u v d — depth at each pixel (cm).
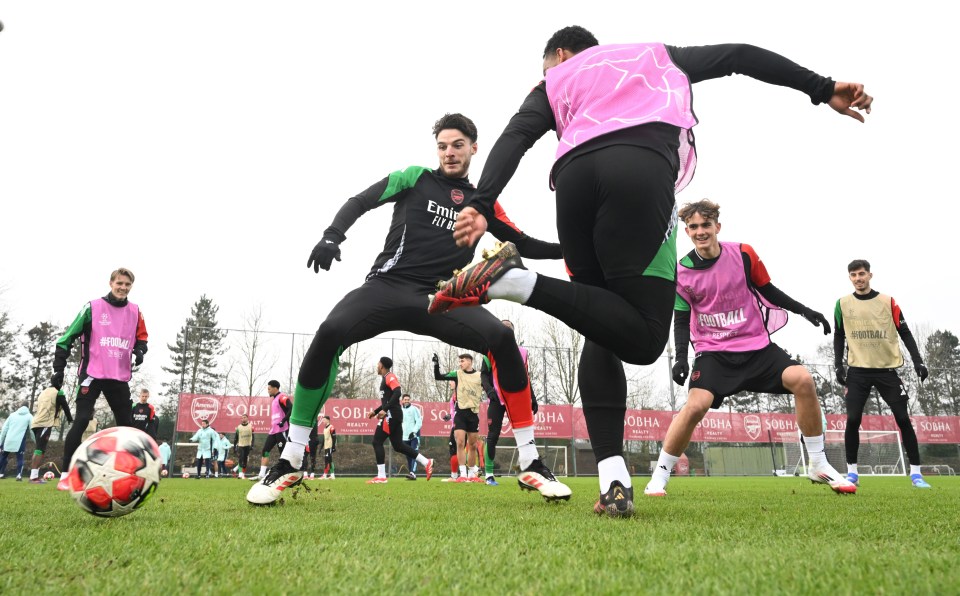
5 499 400
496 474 2205
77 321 631
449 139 411
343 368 2873
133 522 235
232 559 147
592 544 171
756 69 228
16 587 117
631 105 221
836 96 225
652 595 109
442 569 134
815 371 2895
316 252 365
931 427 2344
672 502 381
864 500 400
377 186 393
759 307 488
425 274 384
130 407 658
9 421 1182
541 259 397
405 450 1052
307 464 1655
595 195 219
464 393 1065
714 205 486
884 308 700
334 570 133
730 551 156
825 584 114
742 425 2352
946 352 4084
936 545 169
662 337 225
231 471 2158
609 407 262
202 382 2508
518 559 147
